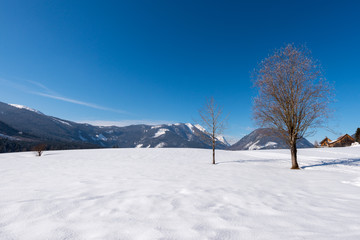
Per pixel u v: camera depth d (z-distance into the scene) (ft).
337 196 22.03
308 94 54.80
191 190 23.82
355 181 32.94
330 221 13.93
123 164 62.03
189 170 46.98
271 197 21.11
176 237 11.25
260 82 60.34
